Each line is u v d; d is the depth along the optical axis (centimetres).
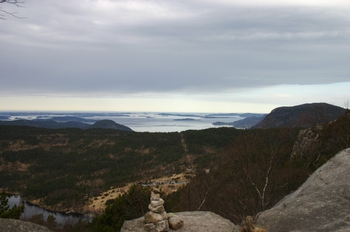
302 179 2105
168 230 740
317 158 2456
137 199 1605
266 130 3325
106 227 1504
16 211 1354
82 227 2825
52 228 3058
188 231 736
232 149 2530
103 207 4494
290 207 1069
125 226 768
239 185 1805
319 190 1172
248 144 2350
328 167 1379
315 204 1041
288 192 1844
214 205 1691
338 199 1047
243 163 2042
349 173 1227
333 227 848
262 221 975
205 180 1977
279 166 2491
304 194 1185
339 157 1427
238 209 1395
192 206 1720
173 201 1984
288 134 3136
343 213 928
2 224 652
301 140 2891
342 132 2502
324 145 2622
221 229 759
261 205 1407
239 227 897
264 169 1992
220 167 2377
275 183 1783
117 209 1605
